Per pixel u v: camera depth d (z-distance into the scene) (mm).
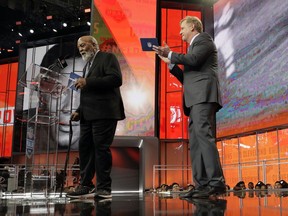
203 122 2189
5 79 13984
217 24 9914
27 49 13133
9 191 2713
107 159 2305
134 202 1775
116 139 5672
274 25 7289
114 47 7930
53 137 2266
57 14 13344
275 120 7125
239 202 1661
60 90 2326
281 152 7086
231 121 8867
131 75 7898
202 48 2232
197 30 2443
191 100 2242
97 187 2293
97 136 2305
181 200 1908
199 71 2256
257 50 7875
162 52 2332
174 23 10258
